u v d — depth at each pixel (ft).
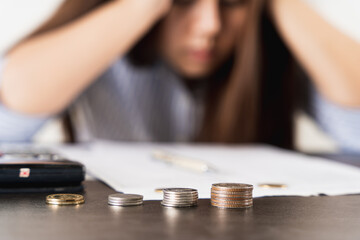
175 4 5.41
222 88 5.61
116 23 5.27
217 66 5.58
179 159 2.82
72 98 5.24
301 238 1.14
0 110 5.07
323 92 5.76
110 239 1.09
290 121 5.74
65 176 1.84
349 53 5.73
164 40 5.45
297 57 5.69
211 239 1.10
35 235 1.12
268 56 5.65
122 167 2.68
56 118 5.22
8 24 5.02
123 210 1.46
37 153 2.45
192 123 5.61
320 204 1.66
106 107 5.37
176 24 5.44
